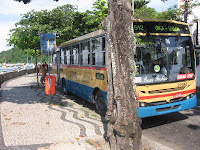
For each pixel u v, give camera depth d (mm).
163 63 6129
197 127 6273
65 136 5266
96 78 7461
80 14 13859
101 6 10414
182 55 6457
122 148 4219
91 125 6176
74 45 9898
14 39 12594
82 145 4691
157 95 5871
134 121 4270
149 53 5965
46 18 12289
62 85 12555
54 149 4500
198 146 4973
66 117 7070
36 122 6430
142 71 5836
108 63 4469
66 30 12336
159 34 6145
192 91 6551
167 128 6242
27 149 4492
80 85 9195
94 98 7945
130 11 4242
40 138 5125
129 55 4246
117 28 4195
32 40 12789
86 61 8406
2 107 8492
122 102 4219
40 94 11977
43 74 14906
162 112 5973
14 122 6402
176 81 6227
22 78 23359
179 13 11656
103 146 4664
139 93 5695
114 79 4250
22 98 10625
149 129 6199
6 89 14047
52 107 8625
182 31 6559
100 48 7047
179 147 4930
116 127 4238
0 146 4641
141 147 4441
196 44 7125
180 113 7785
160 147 4633
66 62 11406
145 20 6023
